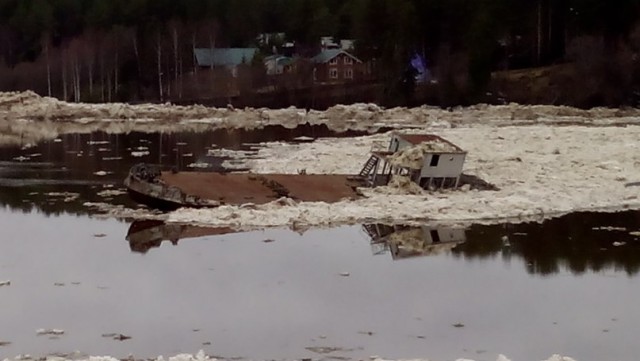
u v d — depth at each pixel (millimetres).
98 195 57219
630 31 141750
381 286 37062
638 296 36156
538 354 29250
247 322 31859
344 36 188125
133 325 31297
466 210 51375
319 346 29422
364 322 32188
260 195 52812
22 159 76875
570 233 47312
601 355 29281
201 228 46906
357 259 41469
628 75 135000
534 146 77375
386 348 29406
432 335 30969
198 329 30969
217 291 35781
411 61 148125
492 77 143125
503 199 53531
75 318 31984
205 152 82500
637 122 114750
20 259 40531
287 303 34344
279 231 46562
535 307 34562
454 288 37031
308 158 73000
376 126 115812
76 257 41031
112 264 39812
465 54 145000
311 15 190000
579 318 33281
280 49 184625
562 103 135000
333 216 48969
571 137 84125
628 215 52031
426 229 47875
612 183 60469
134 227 47312
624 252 43406
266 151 82062
